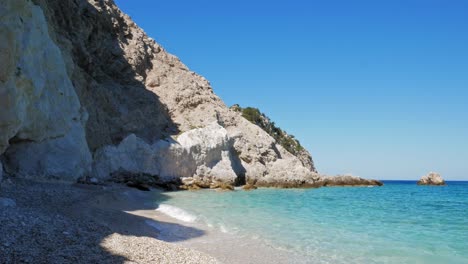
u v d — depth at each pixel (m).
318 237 15.16
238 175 52.22
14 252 7.62
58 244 8.83
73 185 23.75
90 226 11.55
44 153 23.88
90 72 45.41
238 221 18.41
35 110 22.33
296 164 58.66
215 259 10.23
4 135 16.70
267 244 13.36
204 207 23.81
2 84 16.36
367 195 44.84
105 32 54.19
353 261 11.44
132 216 16.84
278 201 31.19
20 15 21.00
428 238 15.63
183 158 44.72
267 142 58.22
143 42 61.75
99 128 38.41
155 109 51.09
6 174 20.97
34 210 12.09
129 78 54.25
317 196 38.81
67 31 43.88
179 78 60.44
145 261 8.88
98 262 8.04
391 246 13.77
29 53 21.48
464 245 14.14
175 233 14.54
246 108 76.00
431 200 39.56
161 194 32.88
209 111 56.50
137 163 40.78
